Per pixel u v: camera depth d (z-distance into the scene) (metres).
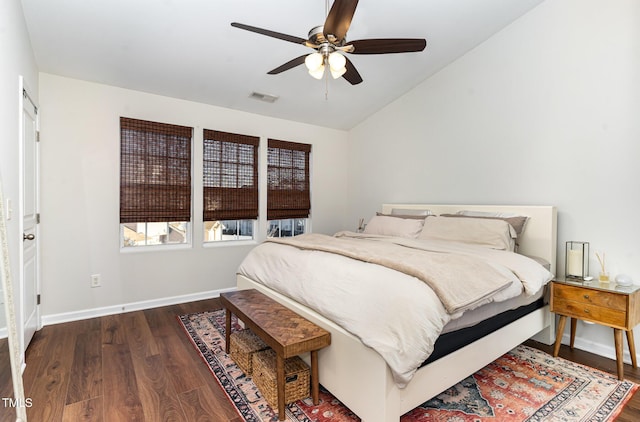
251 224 4.45
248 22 2.70
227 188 4.11
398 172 4.35
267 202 4.45
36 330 2.87
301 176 4.81
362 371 1.59
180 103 3.75
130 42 2.78
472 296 1.75
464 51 3.50
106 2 2.38
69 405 1.85
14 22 2.12
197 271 3.87
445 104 3.75
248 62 3.22
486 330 2.02
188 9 2.52
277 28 2.79
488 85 3.34
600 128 2.58
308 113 4.48
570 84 2.75
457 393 1.99
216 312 3.42
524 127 3.06
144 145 3.53
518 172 3.11
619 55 2.48
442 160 3.80
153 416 1.77
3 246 1.55
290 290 2.22
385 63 3.57
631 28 2.42
